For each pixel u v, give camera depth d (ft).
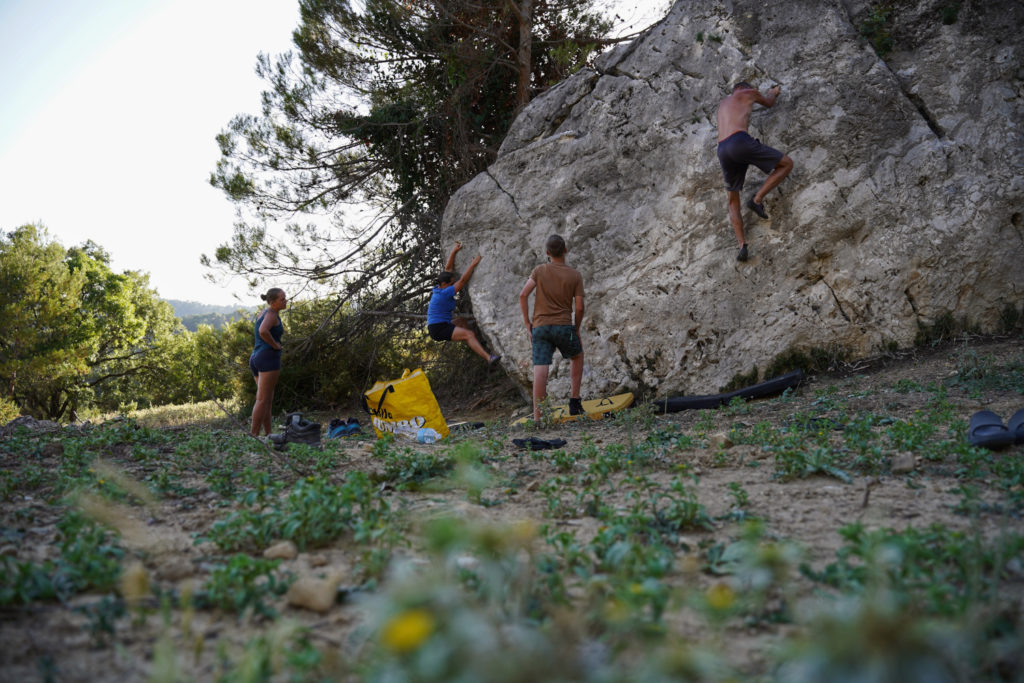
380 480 14.93
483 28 47.14
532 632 5.48
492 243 35.86
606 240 31.86
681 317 29.71
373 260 49.65
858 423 18.43
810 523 10.42
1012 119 26.96
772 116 28.27
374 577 8.32
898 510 10.85
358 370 49.75
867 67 27.76
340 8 45.60
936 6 28.27
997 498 11.16
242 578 7.80
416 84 48.85
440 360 48.85
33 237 100.94
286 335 48.91
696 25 30.91
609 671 4.78
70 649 6.53
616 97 32.42
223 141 47.03
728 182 27.35
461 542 5.29
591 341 31.91
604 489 13.12
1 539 10.03
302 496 10.57
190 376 131.54
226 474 15.03
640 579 7.29
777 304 28.22
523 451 19.25
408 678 3.87
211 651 6.49
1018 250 26.37
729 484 11.66
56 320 98.43
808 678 3.49
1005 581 7.43
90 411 107.04
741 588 7.23
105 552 8.91
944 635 4.26
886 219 27.14
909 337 26.94
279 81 47.44
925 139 27.12
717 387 28.66
